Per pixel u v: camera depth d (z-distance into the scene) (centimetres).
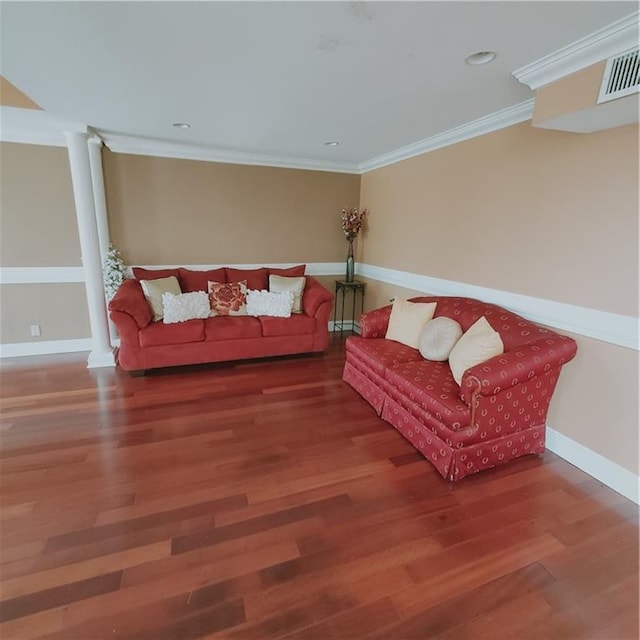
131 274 409
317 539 168
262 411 283
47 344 390
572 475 216
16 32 167
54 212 369
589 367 216
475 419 203
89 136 326
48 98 253
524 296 258
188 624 131
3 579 145
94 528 170
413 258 384
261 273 432
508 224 268
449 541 168
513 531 175
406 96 240
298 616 134
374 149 388
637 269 191
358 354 307
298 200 464
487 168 285
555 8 144
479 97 238
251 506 187
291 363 387
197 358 357
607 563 159
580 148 215
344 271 509
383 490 200
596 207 208
